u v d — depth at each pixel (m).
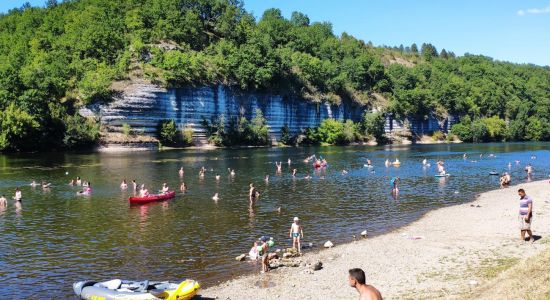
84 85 146.88
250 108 183.00
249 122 181.50
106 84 147.12
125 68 157.00
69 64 163.25
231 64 179.38
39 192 63.53
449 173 87.12
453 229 40.00
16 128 127.81
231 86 177.50
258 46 191.12
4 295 26.42
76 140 139.88
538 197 54.97
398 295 23.95
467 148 173.25
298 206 53.44
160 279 29.00
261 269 30.45
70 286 27.84
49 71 151.88
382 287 25.55
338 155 132.75
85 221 45.72
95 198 59.09
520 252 30.83
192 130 162.12
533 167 98.50
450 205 53.56
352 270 12.63
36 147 136.50
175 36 194.88
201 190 65.62
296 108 198.62
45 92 141.75
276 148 167.50
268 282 27.72
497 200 55.53
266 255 30.05
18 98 135.88
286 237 39.34
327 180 76.62
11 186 68.38
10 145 129.75
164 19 199.62
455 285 24.75
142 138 148.00
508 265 27.83
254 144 179.00
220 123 169.75
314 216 47.88
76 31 180.25
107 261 32.72
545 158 122.94
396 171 90.19
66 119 141.25
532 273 20.59
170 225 43.81
